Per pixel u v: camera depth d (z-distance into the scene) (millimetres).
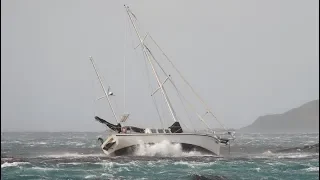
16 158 189000
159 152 184750
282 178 138500
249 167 160875
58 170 148625
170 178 135000
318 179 137500
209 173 144750
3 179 131625
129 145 184500
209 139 194375
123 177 136500
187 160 175500
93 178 134250
